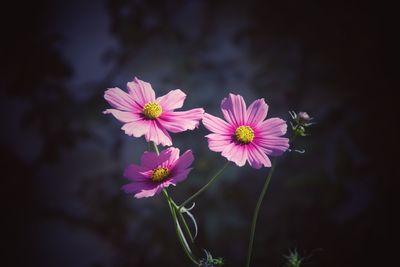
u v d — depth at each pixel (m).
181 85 1.11
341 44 1.09
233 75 1.10
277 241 1.05
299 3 1.10
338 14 1.09
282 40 1.10
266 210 1.05
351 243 1.05
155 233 1.09
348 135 1.04
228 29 1.12
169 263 1.08
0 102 1.11
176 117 0.48
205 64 1.11
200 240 1.05
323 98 1.08
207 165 1.02
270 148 0.47
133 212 1.11
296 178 1.03
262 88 1.09
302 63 1.09
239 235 1.04
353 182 1.04
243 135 0.47
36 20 1.12
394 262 1.03
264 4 1.11
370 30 1.08
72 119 1.10
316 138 1.05
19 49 1.10
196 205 1.04
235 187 1.04
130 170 0.48
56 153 1.09
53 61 1.11
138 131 0.46
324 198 1.03
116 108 0.48
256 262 1.05
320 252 1.05
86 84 1.12
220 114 1.08
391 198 1.03
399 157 1.03
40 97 1.10
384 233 1.04
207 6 1.12
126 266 1.10
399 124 1.05
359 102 1.06
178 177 0.46
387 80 1.06
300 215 1.06
